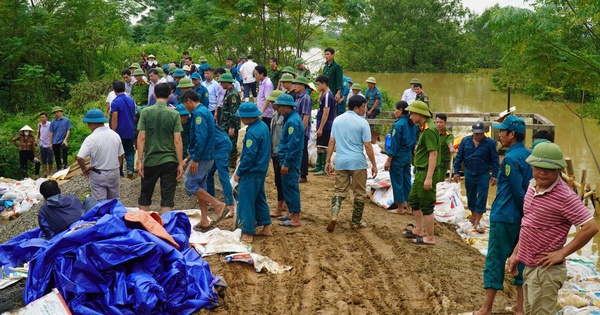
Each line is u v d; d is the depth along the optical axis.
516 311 5.80
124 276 5.35
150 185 7.87
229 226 8.25
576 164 17.30
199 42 29.27
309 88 12.39
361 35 63.16
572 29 11.29
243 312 5.70
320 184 11.25
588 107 15.25
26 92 29.84
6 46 29.48
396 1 64.31
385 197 10.11
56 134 17.31
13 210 13.84
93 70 34.19
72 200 6.68
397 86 44.81
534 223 4.77
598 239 10.30
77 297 5.25
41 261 5.43
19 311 4.99
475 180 9.42
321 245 7.74
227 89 11.24
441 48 61.22
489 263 5.61
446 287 6.46
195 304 5.59
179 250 6.12
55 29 32.09
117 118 11.02
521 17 10.80
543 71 11.64
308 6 24.83
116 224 5.63
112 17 37.66
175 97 11.20
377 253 7.50
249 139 7.48
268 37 26.23
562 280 4.73
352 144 8.20
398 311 5.84
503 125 5.62
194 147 7.95
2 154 20.11
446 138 10.15
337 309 5.83
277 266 6.85
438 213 9.82
